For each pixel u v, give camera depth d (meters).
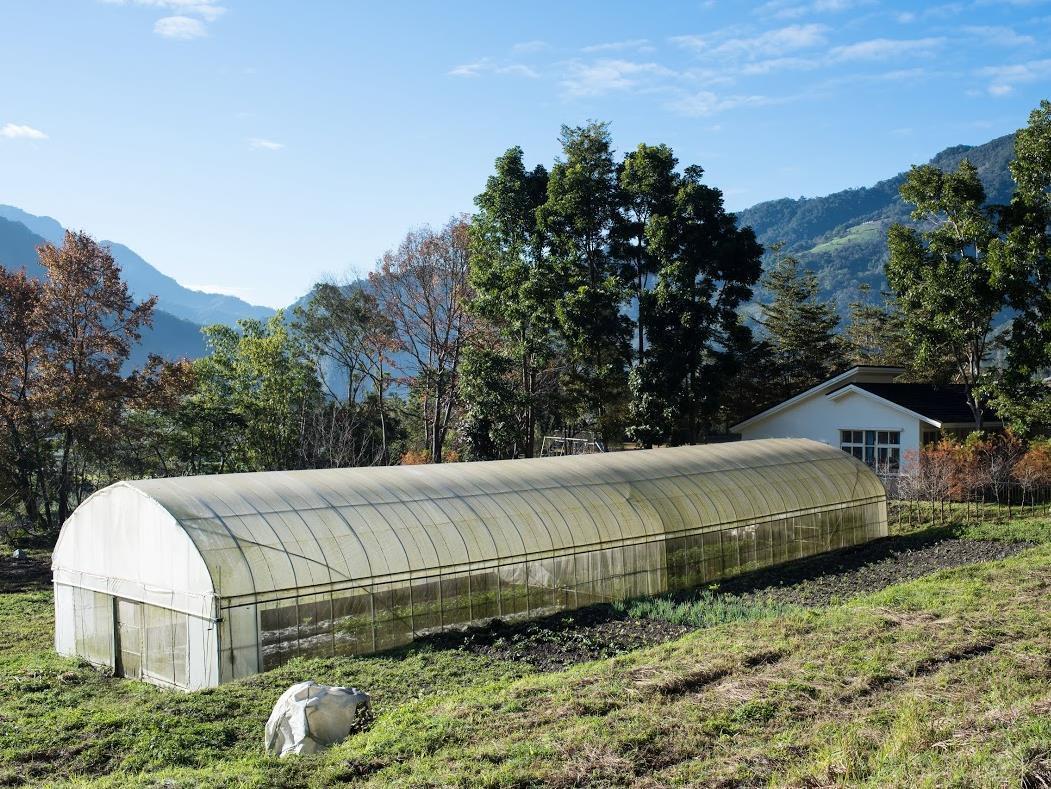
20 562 33.66
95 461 46.97
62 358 42.28
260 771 10.24
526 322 45.78
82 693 15.96
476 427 46.28
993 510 33.03
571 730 10.92
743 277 45.19
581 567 21.64
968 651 13.52
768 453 30.30
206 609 15.87
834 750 9.70
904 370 44.78
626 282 46.16
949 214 39.69
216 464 55.44
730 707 11.58
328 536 17.75
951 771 8.81
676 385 43.75
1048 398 37.66
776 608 19.52
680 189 44.06
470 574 19.38
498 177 45.88
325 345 58.34
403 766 10.22
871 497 30.38
